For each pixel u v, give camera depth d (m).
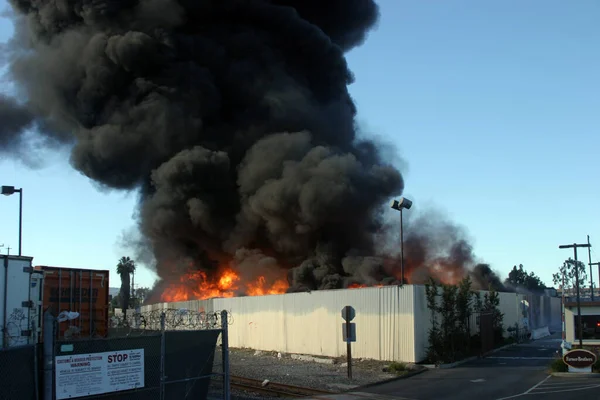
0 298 14.40
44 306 18.30
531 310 42.91
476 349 27.69
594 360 19.50
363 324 26.45
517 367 22.44
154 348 11.32
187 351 12.12
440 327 25.16
